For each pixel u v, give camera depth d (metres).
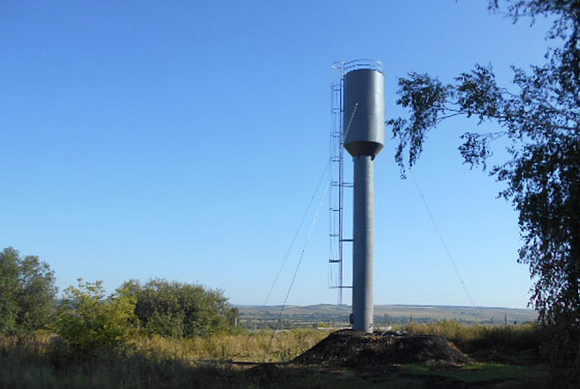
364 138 27.41
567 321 11.04
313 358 22.45
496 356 23.45
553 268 11.20
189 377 15.09
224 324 35.88
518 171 11.95
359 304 26.77
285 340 29.11
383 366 20.52
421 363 20.92
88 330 17.67
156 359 16.70
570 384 11.09
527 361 21.53
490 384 16.02
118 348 17.62
